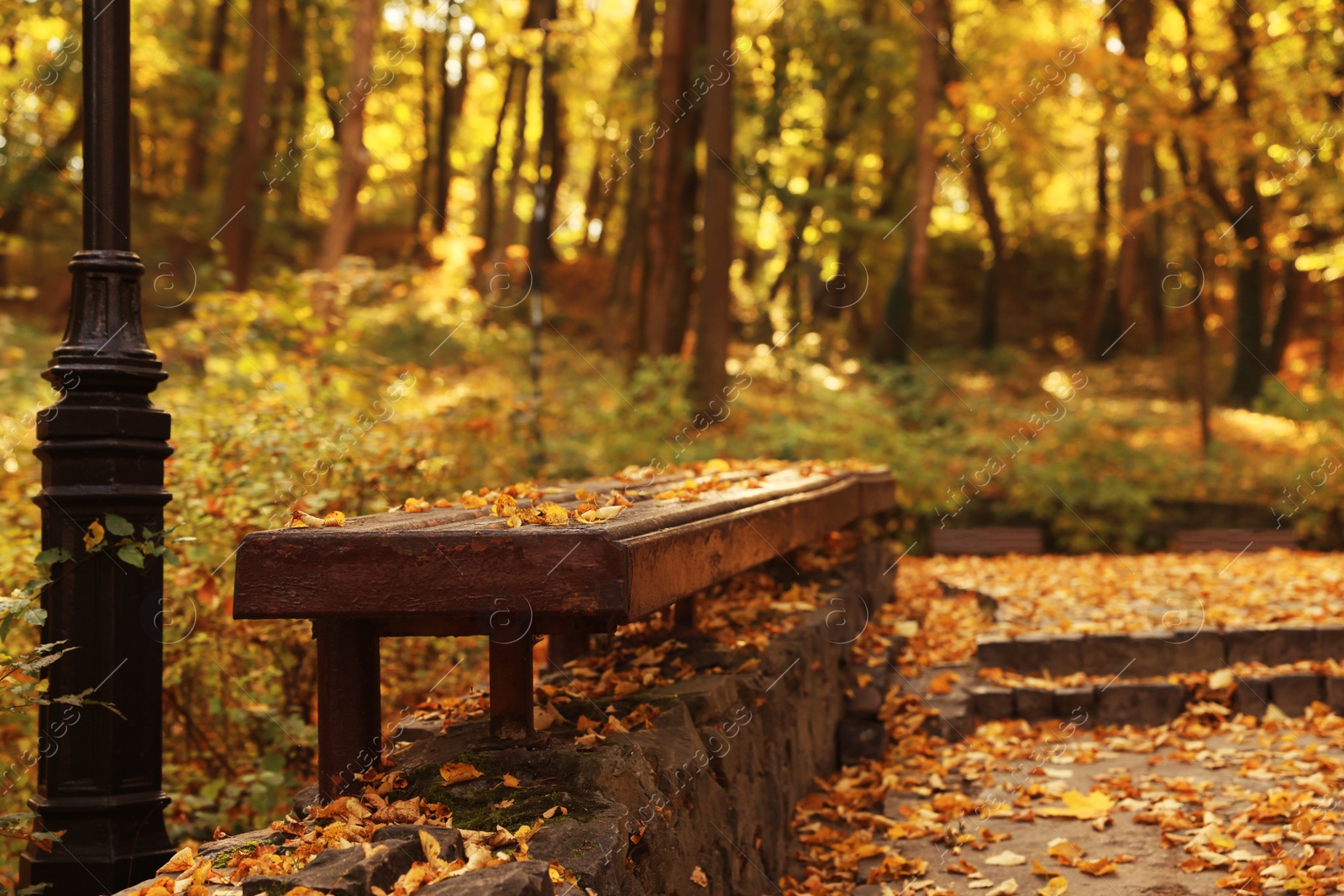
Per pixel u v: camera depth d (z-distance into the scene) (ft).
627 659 12.16
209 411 15.72
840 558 19.86
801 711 13.66
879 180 78.54
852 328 77.56
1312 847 11.02
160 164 78.38
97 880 9.32
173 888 6.46
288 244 65.21
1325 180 41.96
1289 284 58.54
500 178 97.09
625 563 7.04
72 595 9.55
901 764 15.47
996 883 11.30
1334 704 16.79
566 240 102.89
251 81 51.39
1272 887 10.43
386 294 48.57
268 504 13.98
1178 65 44.42
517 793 7.37
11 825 8.99
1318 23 40.78
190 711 14.82
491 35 63.72
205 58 70.44
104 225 10.02
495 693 8.25
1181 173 44.34
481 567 7.06
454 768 7.64
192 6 72.95
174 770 13.80
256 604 7.10
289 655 14.99
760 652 12.75
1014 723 17.02
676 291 46.09
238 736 14.67
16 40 42.70
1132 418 46.39
